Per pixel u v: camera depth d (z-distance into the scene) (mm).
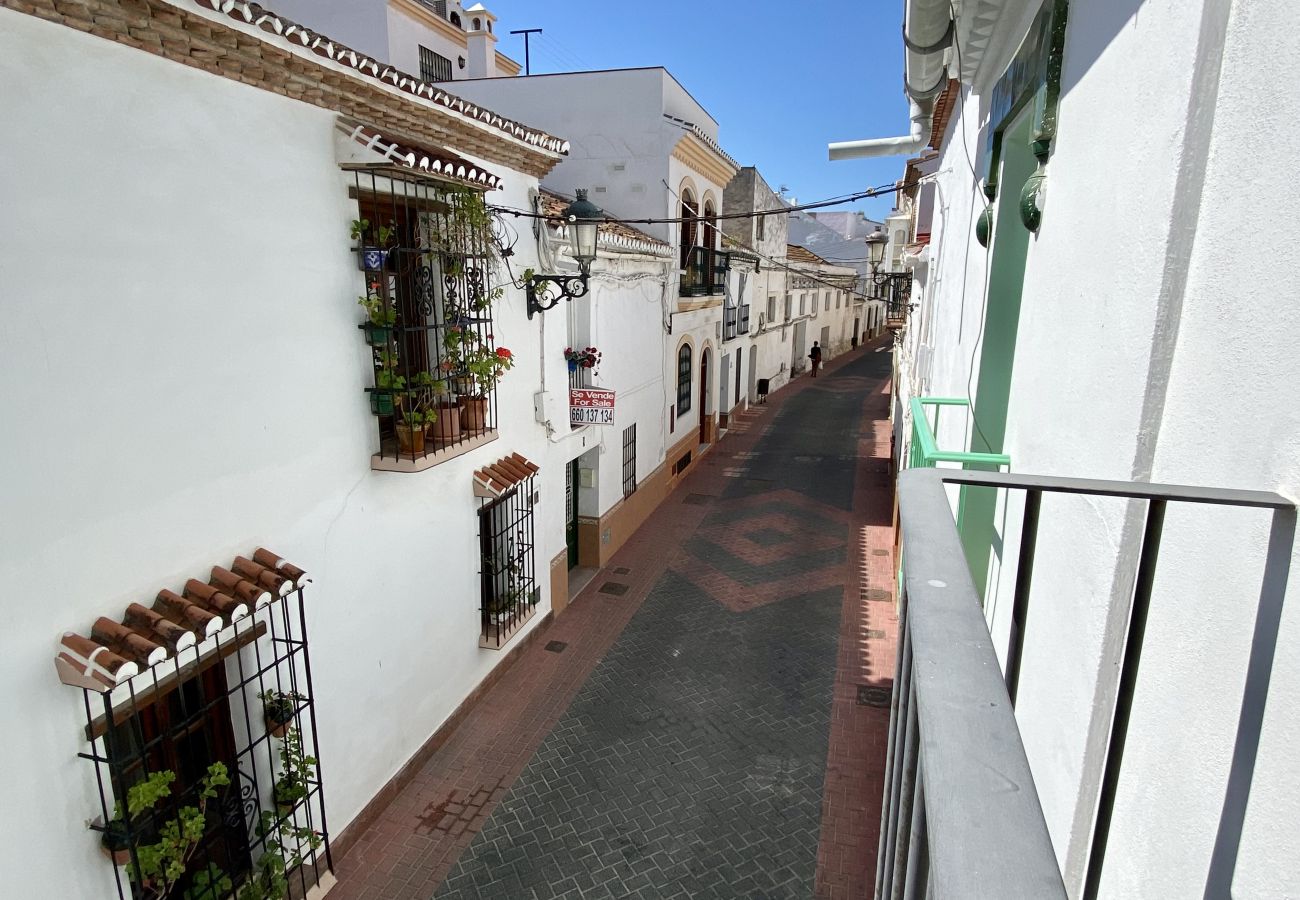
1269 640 1222
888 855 1316
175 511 4105
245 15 3986
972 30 3773
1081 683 2100
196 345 4164
